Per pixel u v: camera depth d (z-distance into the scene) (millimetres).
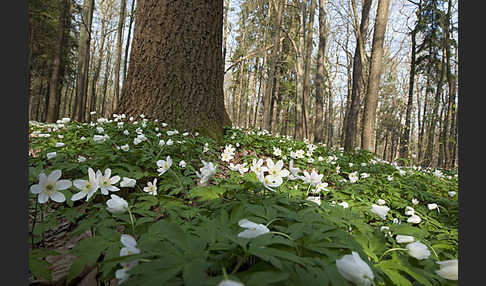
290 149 6484
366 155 7164
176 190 2350
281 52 27078
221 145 5652
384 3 9172
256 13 26109
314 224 1514
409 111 21641
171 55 5461
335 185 4082
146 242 1139
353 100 14438
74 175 2881
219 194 2277
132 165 3004
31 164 2826
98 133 4566
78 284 1605
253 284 854
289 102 32125
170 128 5348
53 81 14492
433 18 18062
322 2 16703
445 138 17938
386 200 3453
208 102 5805
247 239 1123
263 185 1866
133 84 5668
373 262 1379
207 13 5715
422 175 5449
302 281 972
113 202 1581
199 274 921
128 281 926
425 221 2670
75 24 20125
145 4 5590
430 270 1382
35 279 1524
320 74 16609
